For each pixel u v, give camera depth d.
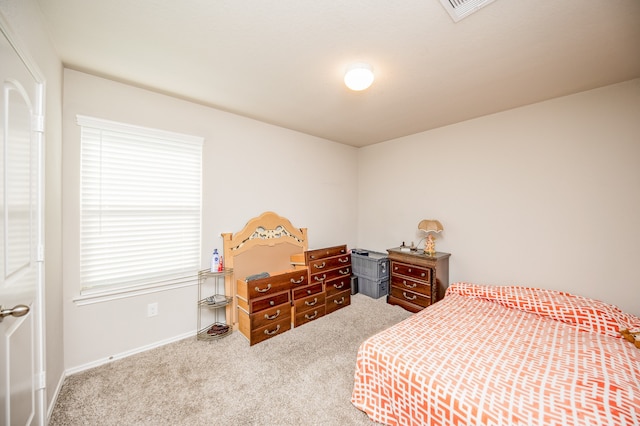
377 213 3.97
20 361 1.08
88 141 1.89
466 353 1.42
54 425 1.39
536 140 2.43
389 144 3.79
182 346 2.22
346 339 2.36
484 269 2.80
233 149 2.70
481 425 0.98
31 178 1.22
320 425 1.40
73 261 1.83
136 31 1.42
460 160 2.98
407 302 3.07
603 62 1.72
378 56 1.66
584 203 2.19
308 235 3.52
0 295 0.91
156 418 1.45
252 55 1.66
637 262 1.96
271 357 2.06
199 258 2.47
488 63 1.74
